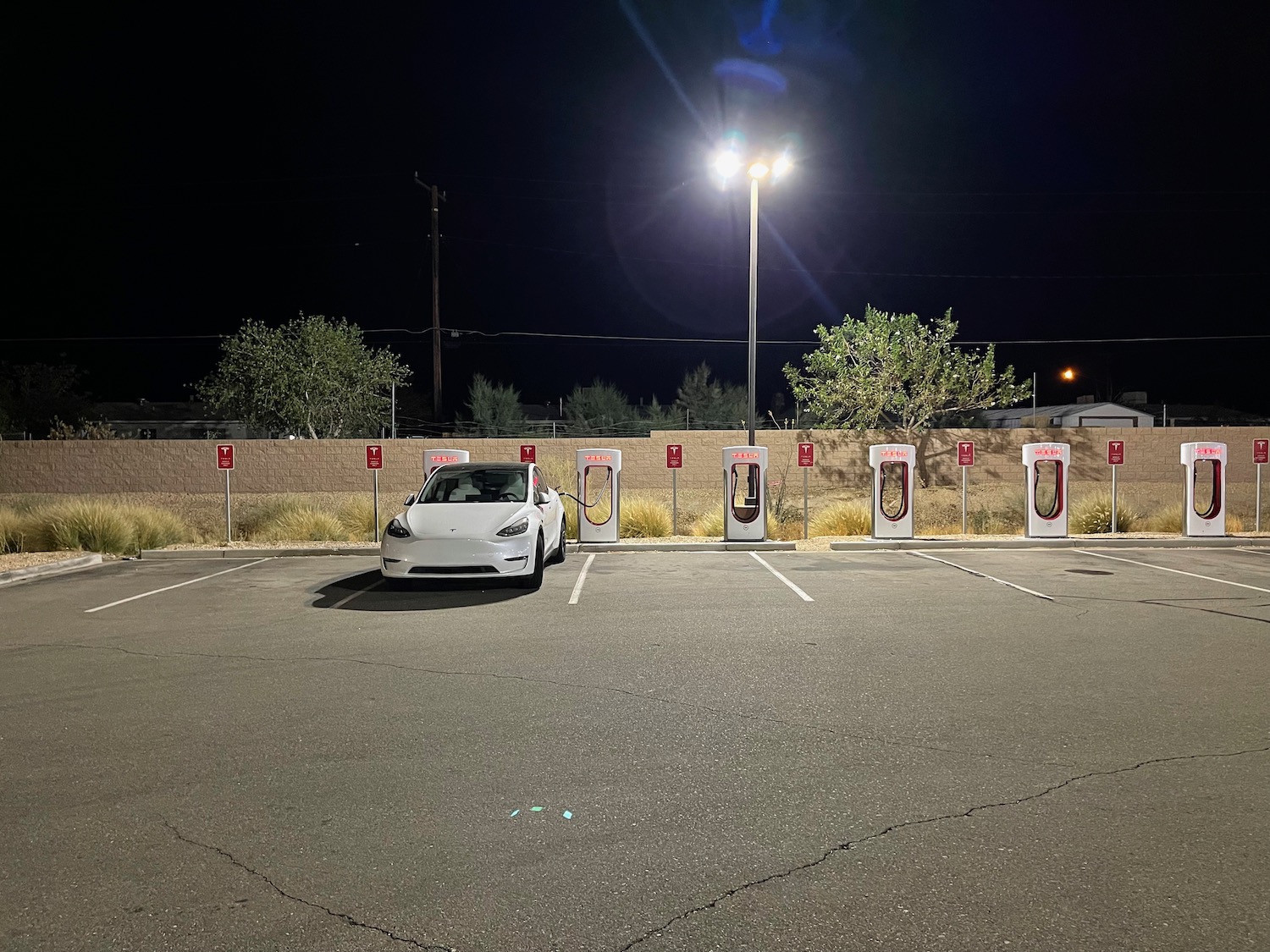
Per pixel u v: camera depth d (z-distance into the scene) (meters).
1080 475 26.98
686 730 5.48
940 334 26.80
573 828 4.08
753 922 3.26
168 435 45.31
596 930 3.22
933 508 22.30
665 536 16.80
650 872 3.65
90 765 4.96
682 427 36.81
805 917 3.29
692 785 4.59
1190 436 26.78
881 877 3.59
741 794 4.47
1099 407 40.47
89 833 4.09
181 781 4.71
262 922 3.30
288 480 27.31
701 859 3.76
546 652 7.61
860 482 26.86
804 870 3.66
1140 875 3.58
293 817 4.23
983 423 39.69
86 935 3.22
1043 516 15.39
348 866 3.74
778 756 5.02
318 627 8.77
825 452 27.00
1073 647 7.65
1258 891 3.45
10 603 10.42
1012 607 9.62
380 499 23.89
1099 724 5.52
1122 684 6.46
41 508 16.56
